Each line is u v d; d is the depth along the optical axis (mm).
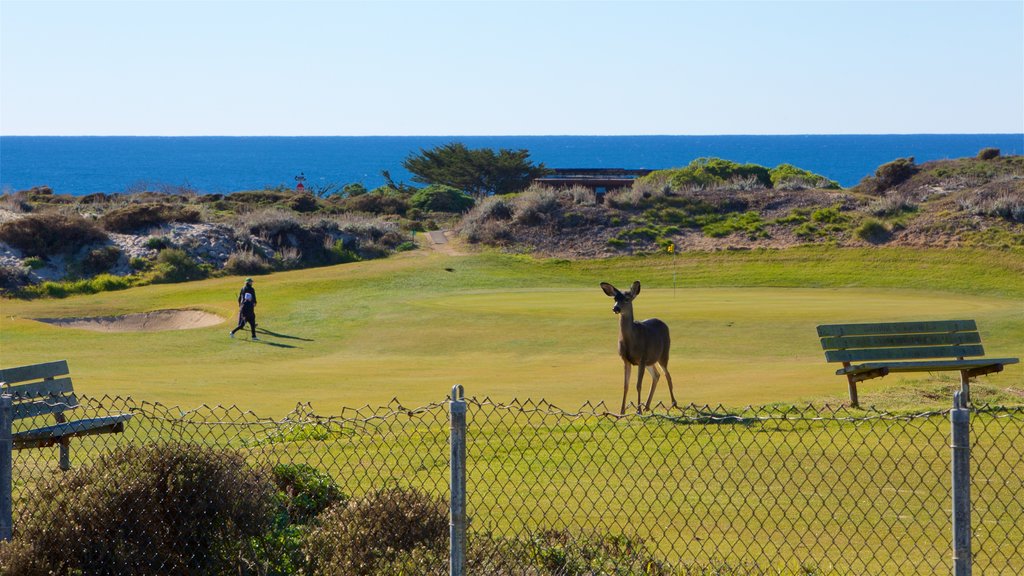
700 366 24156
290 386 21484
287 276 50750
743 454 12016
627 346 16344
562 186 96500
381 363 27125
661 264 54125
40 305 44031
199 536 7918
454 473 7113
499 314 35250
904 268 50000
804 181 80438
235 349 30969
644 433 13555
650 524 9438
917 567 7957
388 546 8000
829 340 15414
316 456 12273
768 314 33156
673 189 67000
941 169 79688
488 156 99500
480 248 59625
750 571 8102
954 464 6805
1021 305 36250
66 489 8008
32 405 10195
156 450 8117
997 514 9531
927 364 15516
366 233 61938
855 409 14703
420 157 102312
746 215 60719
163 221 58875
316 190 135000
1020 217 54875
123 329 38844
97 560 7734
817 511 9734
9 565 7477
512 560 8023
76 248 53469
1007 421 13383
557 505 10039
